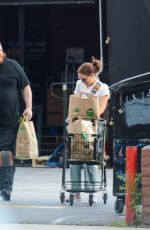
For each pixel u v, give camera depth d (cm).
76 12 3434
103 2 2784
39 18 3441
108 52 2725
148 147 1377
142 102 1523
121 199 1535
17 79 1727
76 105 1686
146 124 1520
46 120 3200
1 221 1439
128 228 1354
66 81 3102
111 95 1545
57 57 3422
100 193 1930
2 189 1730
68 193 1905
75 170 1708
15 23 3344
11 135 1720
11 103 1714
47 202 1730
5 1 2806
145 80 1516
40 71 3403
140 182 1397
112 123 1552
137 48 2619
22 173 2541
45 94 3306
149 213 1366
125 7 2627
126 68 2627
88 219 1464
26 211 1573
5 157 1709
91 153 1672
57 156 2025
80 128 1664
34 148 1739
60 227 1370
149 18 2611
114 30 2636
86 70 1739
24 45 3183
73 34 3431
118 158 1534
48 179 2325
